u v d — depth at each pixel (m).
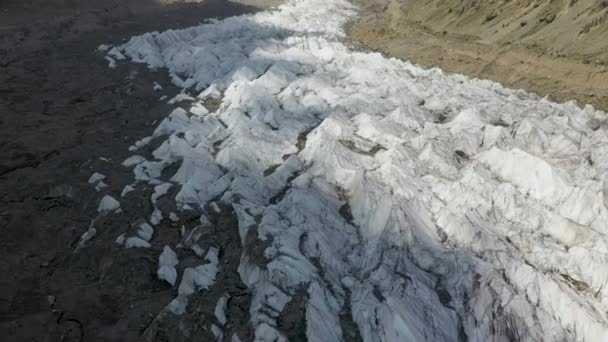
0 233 22.48
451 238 21.27
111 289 19.41
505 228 21.70
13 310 18.39
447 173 26.03
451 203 23.28
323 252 20.38
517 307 17.70
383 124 31.16
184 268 20.20
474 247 20.52
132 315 18.03
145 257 20.66
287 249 20.02
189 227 22.59
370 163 27.00
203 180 25.59
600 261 19.00
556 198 23.45
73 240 22.33
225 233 22.23
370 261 20.28
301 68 43.34
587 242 20.42
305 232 21.41
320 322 17.23
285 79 40.59
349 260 20.73
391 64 43.72
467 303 18.45
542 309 18.00
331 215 22.88
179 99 38.16
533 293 18.38
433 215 22.58
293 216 22.53
